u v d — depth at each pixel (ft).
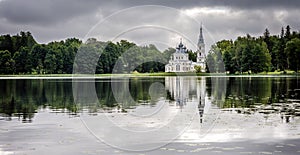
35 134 50.42
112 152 41.09
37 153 40.78
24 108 80.79
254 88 141.79
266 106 81.25
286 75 317.22
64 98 105.09
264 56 350.23
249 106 81.35
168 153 40.55
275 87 146.72
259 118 63.31
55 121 61.46
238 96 107.34
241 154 40.09
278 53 359.87
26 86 168.14
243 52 352.08
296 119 62.13
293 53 335.06
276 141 45.83
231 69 359.05
